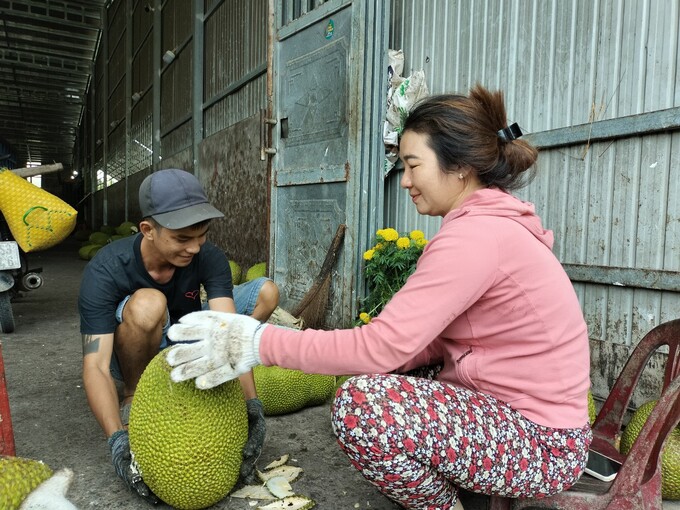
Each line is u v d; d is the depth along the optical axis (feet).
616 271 6.83
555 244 7.68
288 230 12.32
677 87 6.17
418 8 10.13
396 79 10.21
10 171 10.51
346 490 4.99
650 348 5.16
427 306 3.42
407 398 3.51
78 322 12.84
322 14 10.65
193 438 4.07
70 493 4.83
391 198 10.84
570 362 3.66
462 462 3.48
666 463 4.74
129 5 40.37
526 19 7.97
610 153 6.95
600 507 3.86
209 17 22.75
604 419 5.33
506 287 3.51
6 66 59.26
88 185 68.39
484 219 3.57
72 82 65.57
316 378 7.14
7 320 11.46
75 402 7.30
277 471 5.21
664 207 6.38
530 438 3.63
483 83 8.75
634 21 6.58
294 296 12.12
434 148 3.81
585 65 7.16
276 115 12.49
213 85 22.44
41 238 10.49
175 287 5.97
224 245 19.01
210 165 20.26
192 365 3.57
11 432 4.53
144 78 36.96
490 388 3.78
